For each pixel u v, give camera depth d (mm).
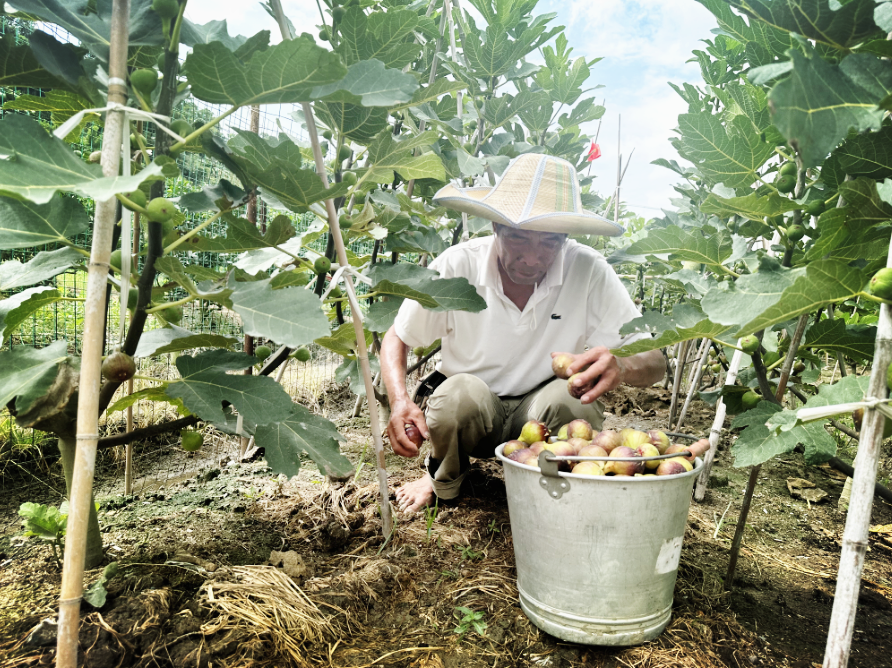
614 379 2129
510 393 2861
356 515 2533
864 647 1890
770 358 2047
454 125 3383
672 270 3252
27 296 1687
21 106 1570
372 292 2082
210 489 2898
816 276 1125
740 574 2340
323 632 1801
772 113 787
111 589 1716
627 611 1768
